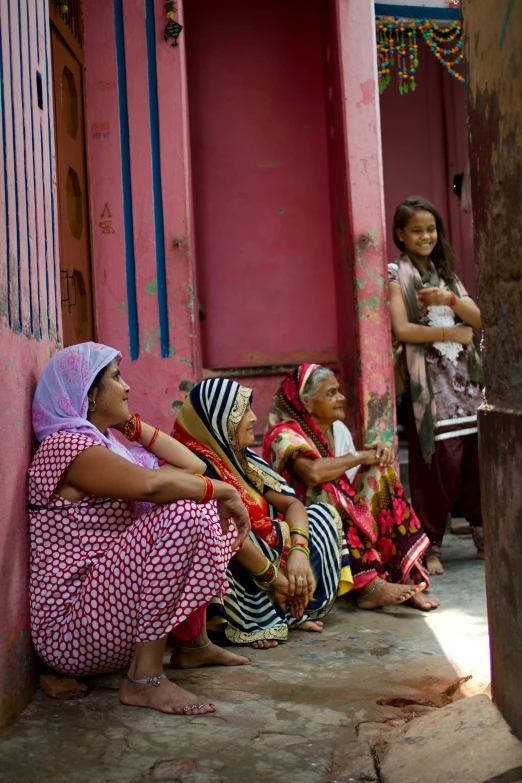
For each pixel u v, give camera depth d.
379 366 5.17
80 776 2.08
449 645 3.24
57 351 3.08
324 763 2.17
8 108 2.59
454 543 5.42
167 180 4.91
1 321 2.42
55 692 2.59
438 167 8.16
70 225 4.48
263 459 3.82
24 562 2.58
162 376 4.91
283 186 5.95
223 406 3.45
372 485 3.97
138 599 2.49
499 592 2.21
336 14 5.27
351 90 5.20
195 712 2.48
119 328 4.92
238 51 5.91
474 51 2.31
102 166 4.89
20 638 2.50
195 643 2.98
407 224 4.81
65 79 4.53
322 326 5.96
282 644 3.32
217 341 5.91
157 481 2.51
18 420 2.57
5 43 2.59
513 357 2.10
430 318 4.80
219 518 2.85
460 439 4.71
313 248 5.96
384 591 3.80
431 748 2.16
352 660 3.08
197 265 5.89
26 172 2.77
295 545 3.49
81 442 2.59
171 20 4.88
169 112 4.91
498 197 2.15
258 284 5.93
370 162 5.21
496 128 2.14
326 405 4.00
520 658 2.06
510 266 2.09
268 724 2.42
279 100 5.94
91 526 2.65
